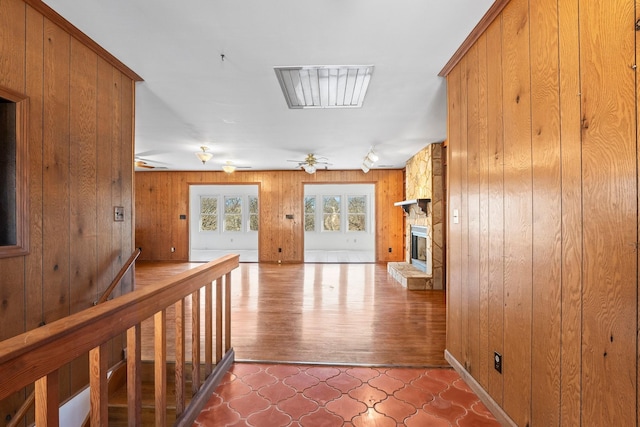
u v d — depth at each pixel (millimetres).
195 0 1693
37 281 1767
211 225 12414
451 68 2469
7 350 798
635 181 1044
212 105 3324
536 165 1516
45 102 1806
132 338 1346
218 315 2420
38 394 928
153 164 7312
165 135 4602
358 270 6965
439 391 2184
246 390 2209
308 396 2139
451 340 2545
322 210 12375
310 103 3266
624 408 1080
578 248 1272
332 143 5137
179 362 1784
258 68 2482
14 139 1645
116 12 1792
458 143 2379
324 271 6832
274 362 2598
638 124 1035
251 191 12281
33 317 1742
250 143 5129
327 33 2010
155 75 2598
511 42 1706
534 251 1533
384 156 6379
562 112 1352
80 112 2066
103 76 2279
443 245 5195
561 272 1360
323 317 3748
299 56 2299
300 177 8172
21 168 1659
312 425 1860
